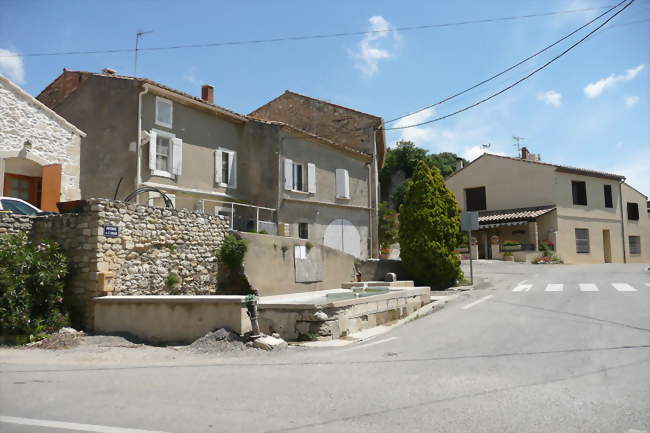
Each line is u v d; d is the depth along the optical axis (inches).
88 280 391.2
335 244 902.4
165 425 171.0
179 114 700.0
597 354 275.7
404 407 189.6
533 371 244.7
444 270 687.1
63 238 408.2
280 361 289.9
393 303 461.4
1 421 177.3
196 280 490.9
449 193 720.3
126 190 627.8
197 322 357.1
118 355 315.6
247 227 713.6
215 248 519.2
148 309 369.4
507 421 171.8
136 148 629.6
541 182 1201.4
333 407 190.7
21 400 205.5
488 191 1293.1
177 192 682.2
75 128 617.0
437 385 222.5
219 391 217.5
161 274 450.9
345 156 948.0
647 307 426.3
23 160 564.1
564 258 1162.0
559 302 481.1
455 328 381.4
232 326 348.5
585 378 228.2
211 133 753.0
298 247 610.9
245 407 192.1
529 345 307.3
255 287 530.3
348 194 936.9
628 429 162.6
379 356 296.2
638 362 254.8
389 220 1180.5
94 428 168.4
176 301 360.2
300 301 383.2
